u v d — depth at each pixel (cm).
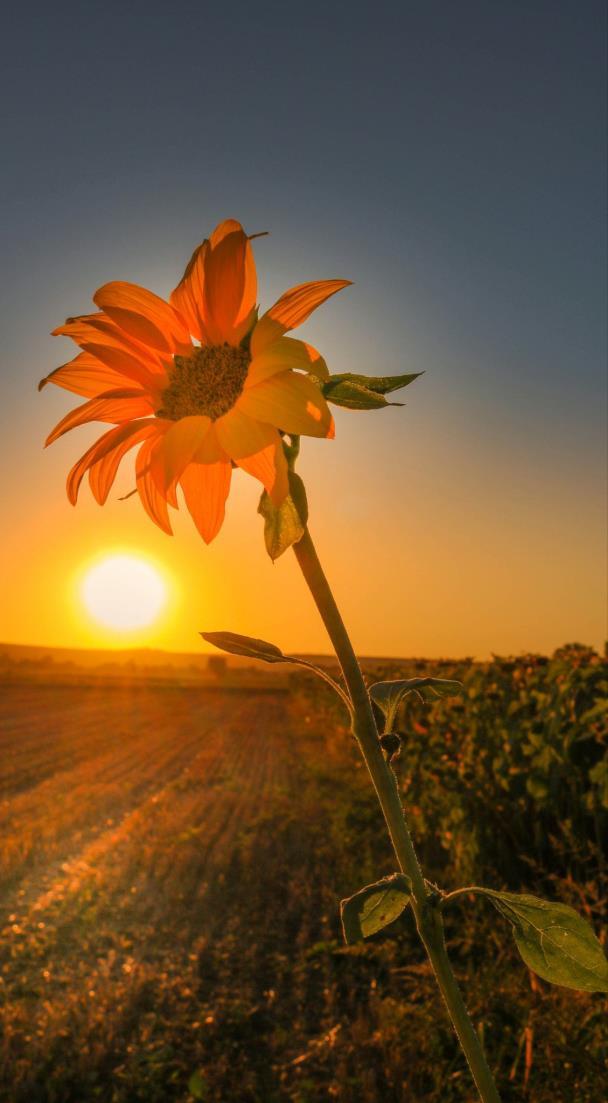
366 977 519
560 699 541
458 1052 378
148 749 2081
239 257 111
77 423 125
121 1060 437
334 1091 380
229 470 110
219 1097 396
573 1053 302
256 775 1571
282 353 106
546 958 94
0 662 12875
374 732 105
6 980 541
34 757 1877
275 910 673
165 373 119
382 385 107
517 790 557
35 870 834
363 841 868
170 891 737
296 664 110
